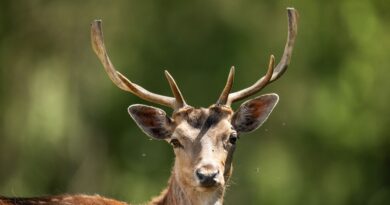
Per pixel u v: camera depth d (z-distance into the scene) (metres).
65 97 76.88
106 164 78.12
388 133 83.50
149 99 40.69
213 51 76.81
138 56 76.62
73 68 77.94
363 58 81.50
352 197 83.50
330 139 80.81
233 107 70.19
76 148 77.06
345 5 80.38
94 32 41.22
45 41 79.44
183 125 39.06
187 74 76.56
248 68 76.38
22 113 77.31
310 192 80.12
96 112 77.44
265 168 78.38
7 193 74.69
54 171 76.88
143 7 77.56
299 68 78.50
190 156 38.44
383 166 85.62
